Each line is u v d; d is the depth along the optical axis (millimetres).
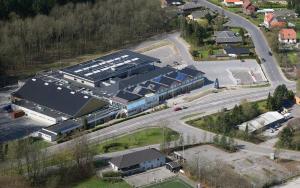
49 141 119875
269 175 106000
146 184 102562
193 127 126500
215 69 164750
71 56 174125
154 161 108500
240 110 128375
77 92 136250
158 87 142750
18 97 138375
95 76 148000
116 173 105062
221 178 102812
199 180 103688
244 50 176125
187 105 139625
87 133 123625
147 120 130875
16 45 165125
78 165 106875
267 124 126500
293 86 153000
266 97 144875
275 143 119438
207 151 115000
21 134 123438
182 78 149125
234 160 111625
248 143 119125
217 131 124188
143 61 160000
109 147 116812
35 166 103125
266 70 165000
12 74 159250
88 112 131375
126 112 133625
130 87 142125
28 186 100562
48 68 163875
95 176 104938
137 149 115938
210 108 137750
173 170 107062
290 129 122562
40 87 139500
